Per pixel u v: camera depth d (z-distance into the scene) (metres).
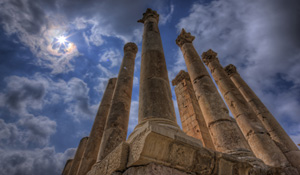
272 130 10.77
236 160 4.38
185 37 12.24
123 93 9.20
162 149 3.36
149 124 3.39
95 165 5.88
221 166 4.11
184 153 3.63
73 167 11.11
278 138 10.16
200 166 3.78
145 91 5.55
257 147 7.86
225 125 6.75
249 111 9.53
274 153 7.30
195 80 9.25
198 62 10.16
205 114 7.64
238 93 10.84
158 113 4.71
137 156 3.20
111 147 6.66
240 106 9.84
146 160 3.19
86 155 9.16
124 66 10.96
